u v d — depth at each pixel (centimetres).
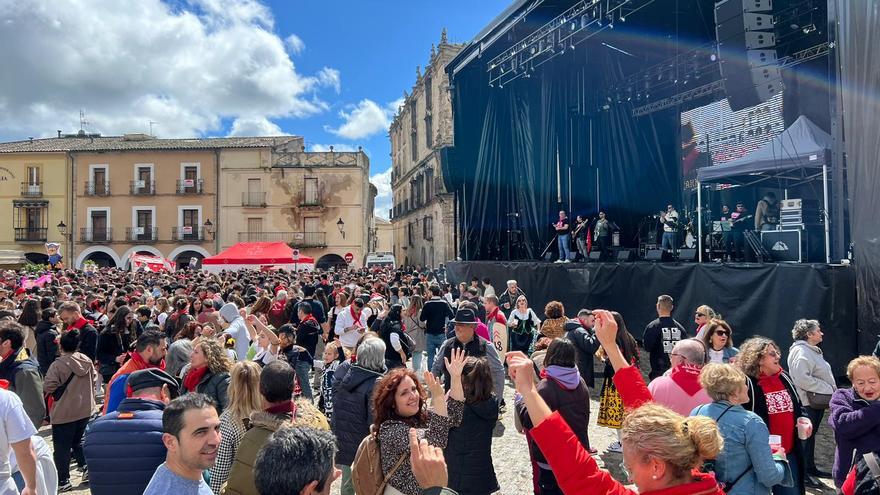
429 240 3794
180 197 3953
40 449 354
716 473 304
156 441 302
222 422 336
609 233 1457
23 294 1174
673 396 394
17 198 3950
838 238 769
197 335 647
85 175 3975
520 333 913
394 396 318
